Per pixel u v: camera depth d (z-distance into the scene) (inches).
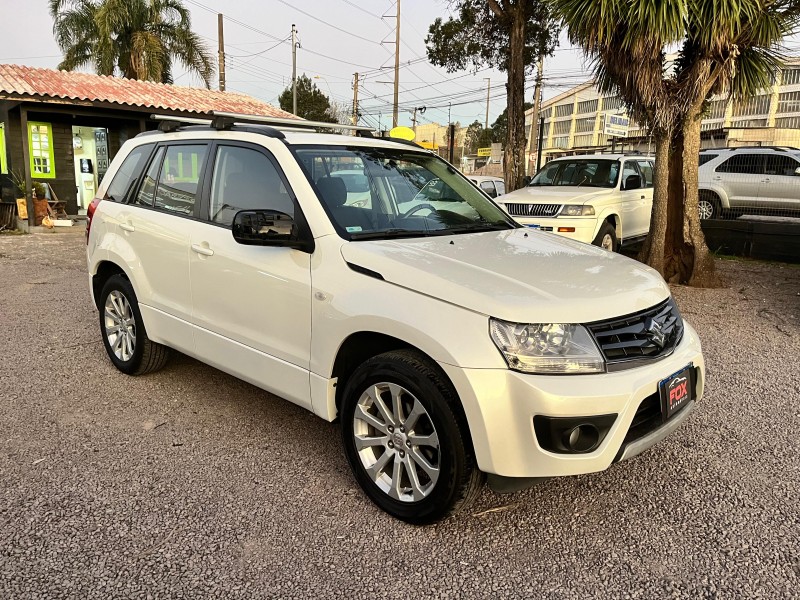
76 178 676.7
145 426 157.4
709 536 115.3
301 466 138.4
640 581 102.7
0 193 643.5
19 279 346.9
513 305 104.7
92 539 110.8
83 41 884.0
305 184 134.3
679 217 347.3
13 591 97.1
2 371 195.0
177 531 113.8
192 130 170.7
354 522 117.9
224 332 148.9
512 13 501.0
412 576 103.2
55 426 156.4
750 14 277.4
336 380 127.6
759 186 491.8
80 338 231.1
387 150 163.2
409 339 109.9
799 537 115.0
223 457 141.9
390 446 118.4
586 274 122.4
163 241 164.9
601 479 135.8
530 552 110.0
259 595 97.9
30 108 556.1
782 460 144.6
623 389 103.7
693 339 130.0
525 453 102.7
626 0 276.4
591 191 377.7
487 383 102.3
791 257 424.5
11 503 121.3
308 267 128.5
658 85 306.8
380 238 132.2
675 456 146.3
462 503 110.3
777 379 198.4
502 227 160.9
